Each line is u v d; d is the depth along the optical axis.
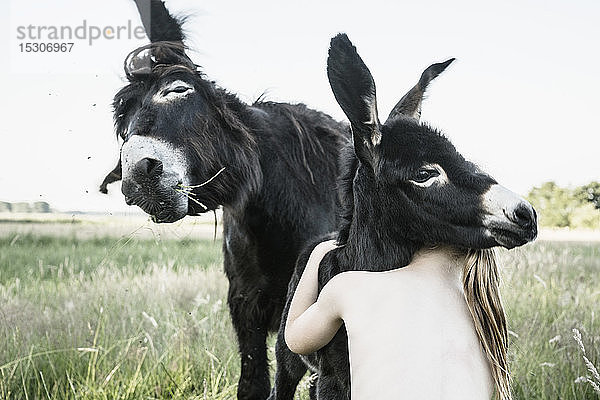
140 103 4.20
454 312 2.54
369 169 2.85
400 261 2.76
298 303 3.19
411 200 2.66
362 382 2.44
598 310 5.61
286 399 3.91
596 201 10.26
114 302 5.95
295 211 4.37
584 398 4.31
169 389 4.66
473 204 2.55
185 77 4.13
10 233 9.79
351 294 2.62
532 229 2.48
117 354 5.02
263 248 4.40
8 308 5.66
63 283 6.94
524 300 5.93
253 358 4.52
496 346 2.61
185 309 6.11
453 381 2.35
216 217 4.62
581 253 8.23
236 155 4.16
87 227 10.80
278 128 4.43
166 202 3.92
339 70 2.73
